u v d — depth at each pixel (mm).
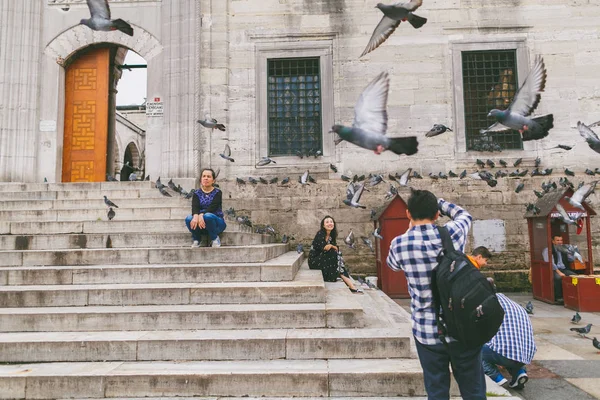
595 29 10242
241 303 4926
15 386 3582
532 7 10344
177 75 10344
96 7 4039
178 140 10156
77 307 4859
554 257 8133
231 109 10430
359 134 2574
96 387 3584
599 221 9523
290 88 10648
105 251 5988
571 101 10094
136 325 4484
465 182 9914
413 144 2539
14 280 5438
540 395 3744
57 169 10461
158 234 6609
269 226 9289
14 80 10406
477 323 2357
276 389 3576
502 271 9469
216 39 10523
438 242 2676
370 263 9672
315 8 10586
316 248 7285
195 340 4059
